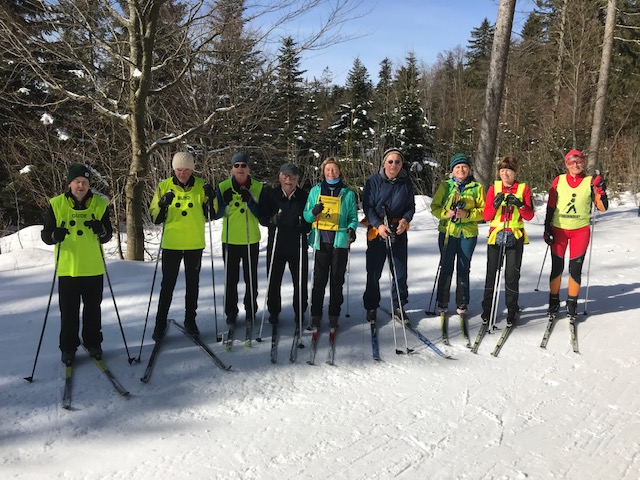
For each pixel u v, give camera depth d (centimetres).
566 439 285
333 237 416
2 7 706
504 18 835
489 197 451
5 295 521
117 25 775
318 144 2086
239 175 416
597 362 387
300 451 269
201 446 271
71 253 350
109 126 940
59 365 362
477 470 256
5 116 1045
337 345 412
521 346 416
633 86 2031
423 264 654
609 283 586
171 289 401
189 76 1042
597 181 445
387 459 263
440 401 326
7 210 1318
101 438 277
